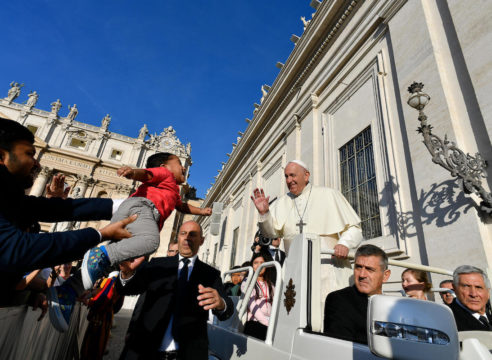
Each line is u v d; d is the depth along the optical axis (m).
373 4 7.14
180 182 2.39
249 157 16.05
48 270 2.18
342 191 6.89
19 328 1.58
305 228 2.94
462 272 2.21
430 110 4.45
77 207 1.72
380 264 1.91
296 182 3.27
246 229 13.05
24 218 1.35
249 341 1.99
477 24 4.11
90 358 2.89
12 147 1.17
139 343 1.96
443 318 0.75
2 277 0.93
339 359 1.16
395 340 0.75
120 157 38.94
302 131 9.59
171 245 4.51
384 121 5.67
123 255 1.45
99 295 2.88
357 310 1.80
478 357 0.70
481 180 3.54
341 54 8.20
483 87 3.81
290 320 1.63
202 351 2.02
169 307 2.09
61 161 35.56
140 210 1.76
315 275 1.69
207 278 2.33
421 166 4.38
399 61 5.44
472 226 3.41
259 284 2.83
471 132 3.92
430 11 5.15
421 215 4.19
